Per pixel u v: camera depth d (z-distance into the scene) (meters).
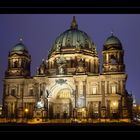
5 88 114.56
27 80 113.88
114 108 103.50
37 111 106.12
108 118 99.62
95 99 106.56
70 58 120.38
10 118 106.56
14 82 114.31
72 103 107.12
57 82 109.81
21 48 118.81
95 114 105.31
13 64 116.56
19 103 112.38
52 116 109.56
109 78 106.56
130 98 108.12
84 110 103.44
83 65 111.25
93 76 108.38
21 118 106.62
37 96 110.12
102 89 106.50
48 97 109.31
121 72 105.62
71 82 109.25
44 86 110.69
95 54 126.00
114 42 110.94
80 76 107.69
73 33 126.94
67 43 123.62
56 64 118.94
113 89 105.75
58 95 113.19
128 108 104.19
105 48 111.50
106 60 109.81
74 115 103.81
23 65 117.44
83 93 106.88
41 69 113.06
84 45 124.38
